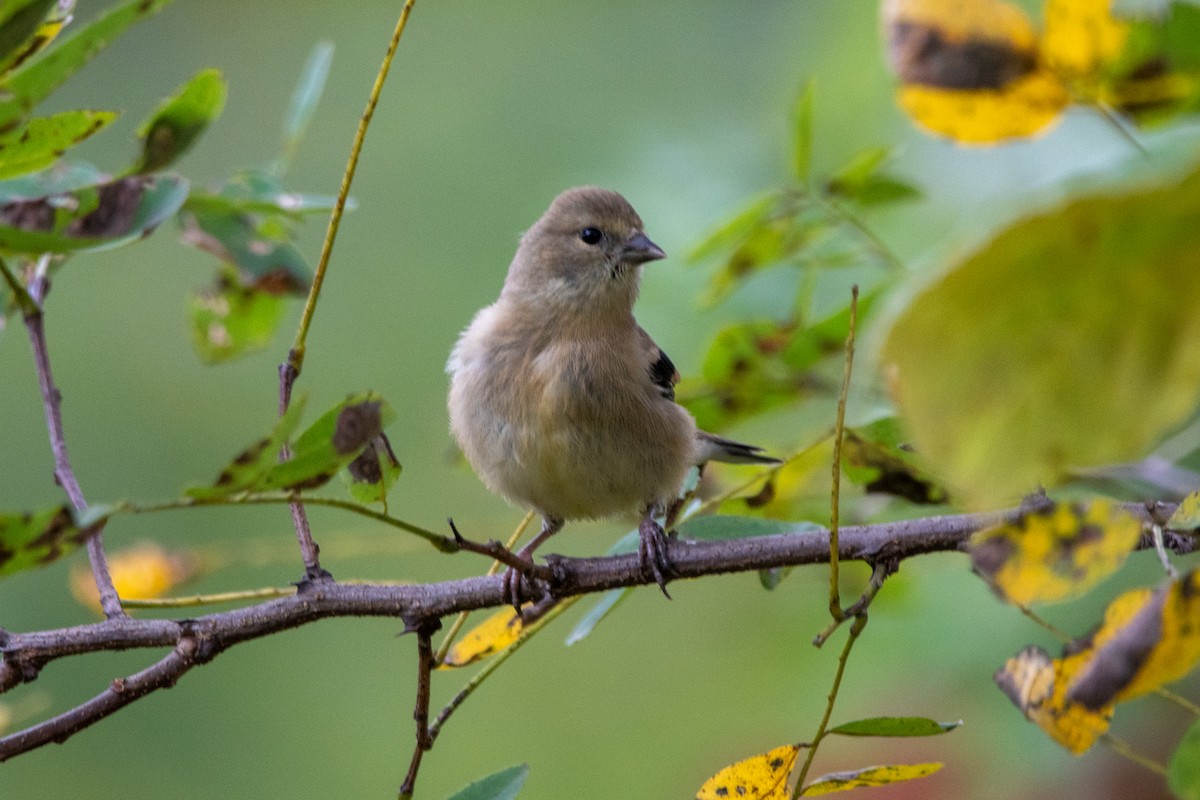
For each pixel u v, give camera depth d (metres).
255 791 15.34
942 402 2.62
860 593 10.26
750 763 6.31
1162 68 4.25
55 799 15.03
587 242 10.73
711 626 15.62
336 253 17.23
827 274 10.53
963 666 9.96
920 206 10.34
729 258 8.70
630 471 10.56
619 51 16.39
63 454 7.78
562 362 10.45
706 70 15.66
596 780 15.45
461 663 7.48
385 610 7.41
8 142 6.10
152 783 15.16
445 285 16.72
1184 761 5.35
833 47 11.63
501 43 17.38
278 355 17.38
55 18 6.49
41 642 7.00
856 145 11.23
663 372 10.64
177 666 7.08
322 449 5.29
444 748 15.82
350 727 15.87
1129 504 6.48
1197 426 7.95
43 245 5.93
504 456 10.70
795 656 11.53
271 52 19.08
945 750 10.04
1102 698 4.61
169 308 17.95
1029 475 2.63
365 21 18.64
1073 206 2.50
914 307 2.59
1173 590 4.35
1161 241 2.53
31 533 4.79
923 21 4.63
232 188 8.74
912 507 9.41
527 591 7.77
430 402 16.28
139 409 17.20
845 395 6.14
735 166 11.67
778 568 8.01
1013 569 4.87
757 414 9.38
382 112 17.97
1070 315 2.58
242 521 16.28
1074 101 4.47
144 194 7.51
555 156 16.53
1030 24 4.52
